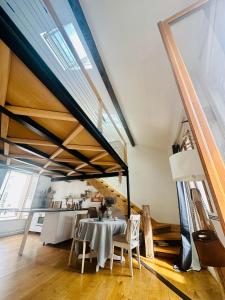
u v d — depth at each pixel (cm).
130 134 578
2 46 107
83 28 264
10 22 100
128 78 332
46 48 252
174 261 325
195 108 82
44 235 408
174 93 312
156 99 352
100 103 307
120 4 214
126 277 249
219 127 134
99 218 343
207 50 180
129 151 636
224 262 95
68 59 276
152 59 266
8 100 163
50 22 227
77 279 235
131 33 242
